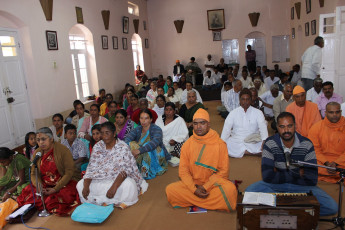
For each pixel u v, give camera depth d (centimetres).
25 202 320
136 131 392
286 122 254
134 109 530
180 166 297
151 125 389
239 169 393
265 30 1232
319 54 621
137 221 282
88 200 314
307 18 930
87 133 458
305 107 411
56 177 323
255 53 1227
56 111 662
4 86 552
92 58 846
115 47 979
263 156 272
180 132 443
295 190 264
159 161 390
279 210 215
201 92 1090
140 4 1231
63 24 693
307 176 260
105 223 283
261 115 421
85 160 393
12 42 571
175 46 1327
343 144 329
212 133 291
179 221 276
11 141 567
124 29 1052
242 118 428
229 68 1116
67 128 381
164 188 349
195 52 1312
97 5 858
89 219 280
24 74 598
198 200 290
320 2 762
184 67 1335
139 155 377
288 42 1230
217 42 1285
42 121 618
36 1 607
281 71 1174
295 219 215
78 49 802
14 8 548
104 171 316
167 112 438
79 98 808
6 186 354
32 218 304
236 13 1248
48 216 306
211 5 1264
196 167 291
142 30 1253
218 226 262
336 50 613
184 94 707
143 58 1263
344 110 390
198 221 273
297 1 1057
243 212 221
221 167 289
